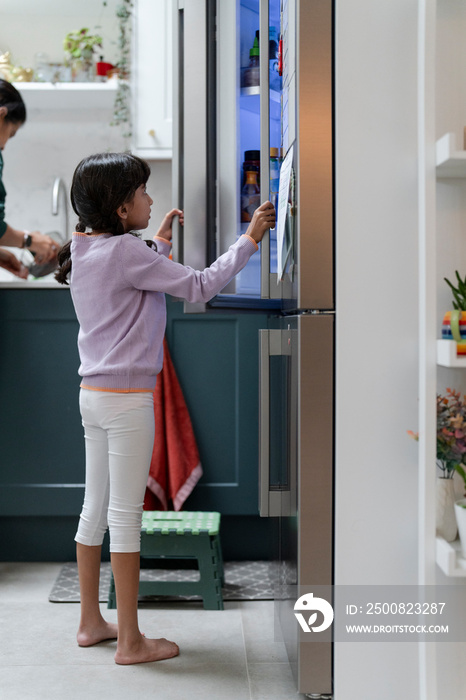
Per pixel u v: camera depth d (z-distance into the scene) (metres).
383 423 1.41
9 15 2.74
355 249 1.39
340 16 1.38
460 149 1.38
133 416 1.65
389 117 1.39
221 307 1.72
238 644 1.77
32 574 2.27
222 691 1.53
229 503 2.35
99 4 2.64
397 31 1.39
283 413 1.63
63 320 2.33
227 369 2.36
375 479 1.41
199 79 1.56
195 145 1.58
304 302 1.40
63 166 2.75
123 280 1.62
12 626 1.87
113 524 1.66
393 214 1.40
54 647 1.75
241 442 2.35
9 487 2.33
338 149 1.39
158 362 1.69
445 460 1.36
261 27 1.52
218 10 1.59
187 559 2.30
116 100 2.54
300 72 1.39
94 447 1.76
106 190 1.64
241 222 1.74
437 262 1.41
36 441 2.34
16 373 2.33
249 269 1.79
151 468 2.31
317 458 1.41
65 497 2.33
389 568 1.41
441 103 1.39
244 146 1.75
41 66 2.60
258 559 2.40
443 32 1.39
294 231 1.46
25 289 2.32
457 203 1.41
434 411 1.30
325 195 1.39
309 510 1.41
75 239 1.69
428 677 1.31
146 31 2.48
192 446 2.32
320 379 1.41
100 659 1.68
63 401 2.34
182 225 1.66
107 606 2.01
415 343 1.40
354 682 1.42
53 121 2.74
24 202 2.75
